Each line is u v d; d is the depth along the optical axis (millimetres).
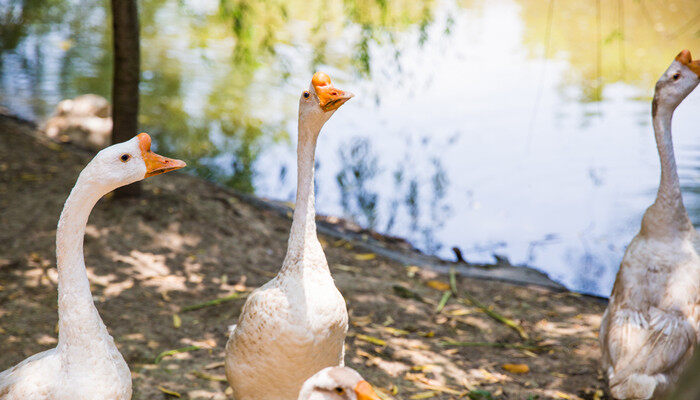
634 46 13906
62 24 14039
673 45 13805
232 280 5766
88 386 2910
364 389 2549
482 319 5562
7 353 4391
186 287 5562
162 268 5785
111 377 2977
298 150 3502
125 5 6059
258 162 9164
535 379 4727
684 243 4141
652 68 12914
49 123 8930
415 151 9453
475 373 4766
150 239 6121
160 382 4340
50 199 6551
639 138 9844
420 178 8680
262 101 11117
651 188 8406
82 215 2957
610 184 8523
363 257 6738
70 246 2949
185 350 4711
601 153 9367
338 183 8625
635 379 3768
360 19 8273
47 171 7363
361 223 7723
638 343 3900
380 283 6016
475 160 9203
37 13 14320
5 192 6695
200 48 13273
